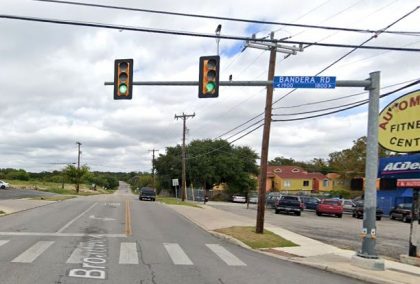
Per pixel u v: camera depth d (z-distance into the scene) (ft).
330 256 48.93
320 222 103.96
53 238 54.75
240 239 59.88
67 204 126.52
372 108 46.14
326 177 325.01
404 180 49.60
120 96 51.65
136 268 37.09
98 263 38.70
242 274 36.65
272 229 74.43
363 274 39.19
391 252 55.93
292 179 325.62
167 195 315.17
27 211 96.12
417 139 50.72
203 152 278.05
